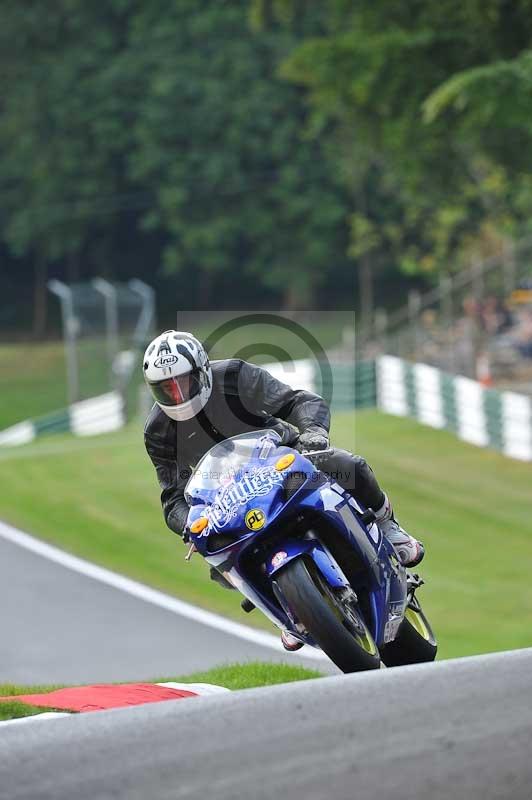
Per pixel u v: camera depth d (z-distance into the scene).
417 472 69.94
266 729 13.98
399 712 14.51
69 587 47.75
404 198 154.38
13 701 19.86
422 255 197.25
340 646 18.16
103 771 12.84
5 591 47.25
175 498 21.16
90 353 125.69
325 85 98.44
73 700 20.89
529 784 12.44
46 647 38.91
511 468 70.00
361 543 19.53
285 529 19.25
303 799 11.95
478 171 118.56
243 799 11.95
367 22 99.00
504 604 43.53
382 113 99.38
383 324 100.00
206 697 15.51
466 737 13.66
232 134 196.62
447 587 46.38
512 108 74.62
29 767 13.09
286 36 195.62
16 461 83.31
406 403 87.88
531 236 130.62
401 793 12.15
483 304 88.81
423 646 22.25
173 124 198.62
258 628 41.47
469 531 56.25
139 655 37.66
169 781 12.47
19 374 181.75
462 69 92.19
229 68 198.62
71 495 68.88
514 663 16.56
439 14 94.00
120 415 107.88
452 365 90.19
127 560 52.72
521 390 82.19
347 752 13.21
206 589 47.59
